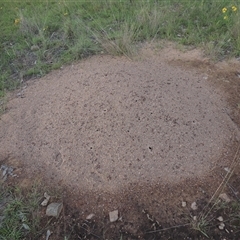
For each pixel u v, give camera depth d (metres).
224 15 1.32
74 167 0.77
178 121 0.80
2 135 0.89
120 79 0.93
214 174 0.73
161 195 0.70
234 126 0.83
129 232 0.65
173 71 1.03
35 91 1.03
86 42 1.24
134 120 0.80
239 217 0.65
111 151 0.77
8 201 0.72
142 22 1.32
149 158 0.75
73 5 1.56
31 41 1.33
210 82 0.98
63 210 0.70
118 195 0.71
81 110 0.85
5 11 1.62
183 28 1.31
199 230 0.63
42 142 0.84
